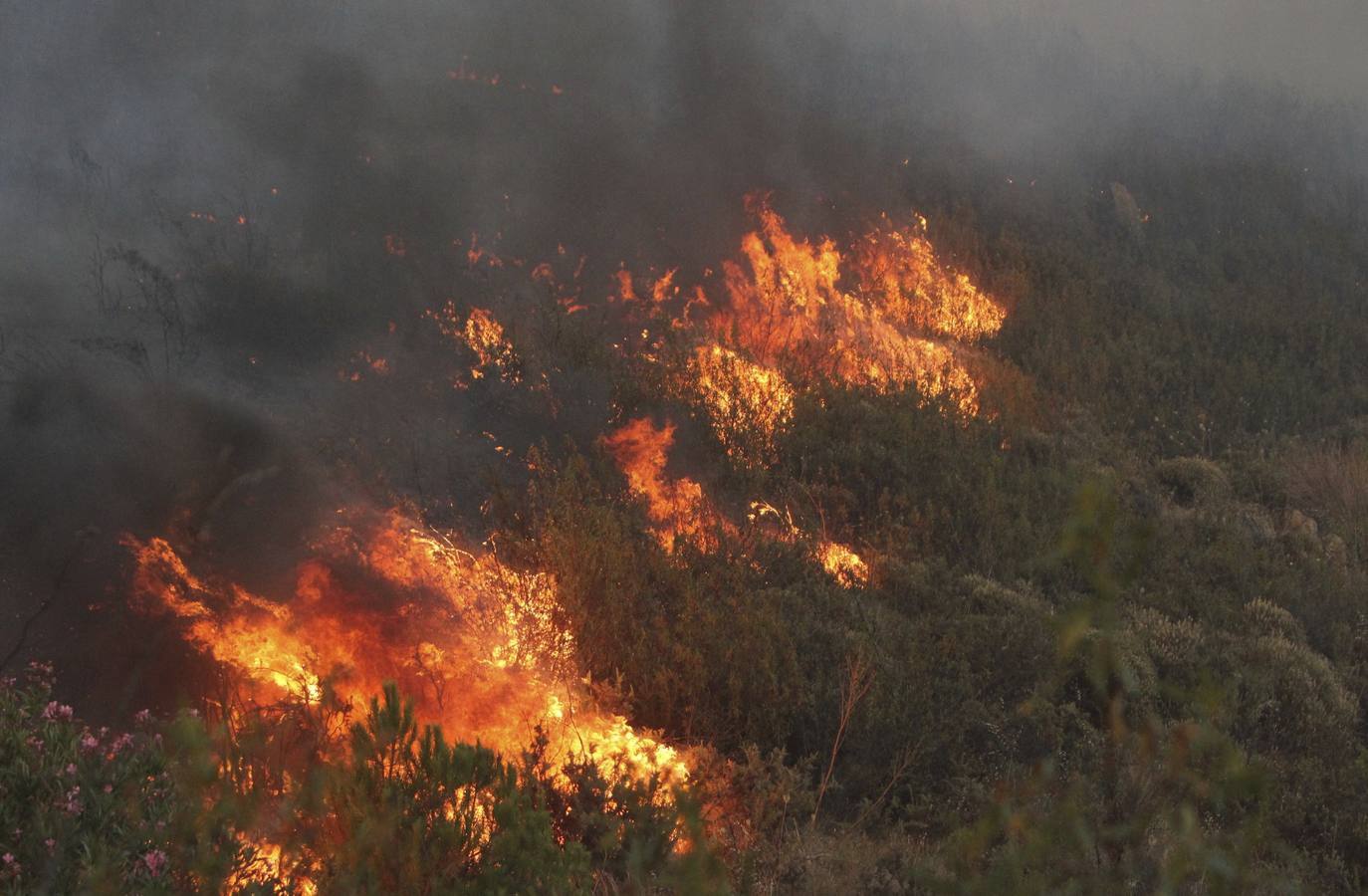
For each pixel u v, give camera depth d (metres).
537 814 2.45
